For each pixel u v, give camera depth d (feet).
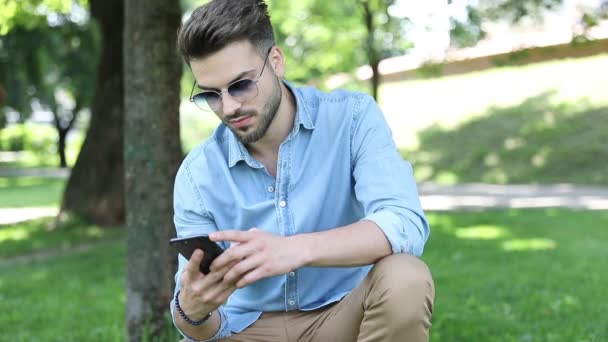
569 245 25.66
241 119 6.76
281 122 7.36
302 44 53.52
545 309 15.79
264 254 5.97
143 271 11.51
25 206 49.57
